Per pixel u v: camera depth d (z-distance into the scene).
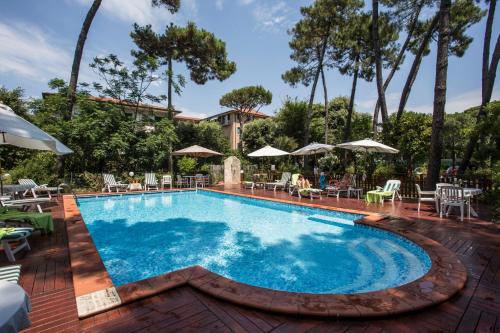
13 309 1.31
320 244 5.91
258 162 24.14
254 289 2.99
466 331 2.31
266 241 6.16
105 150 13.78
